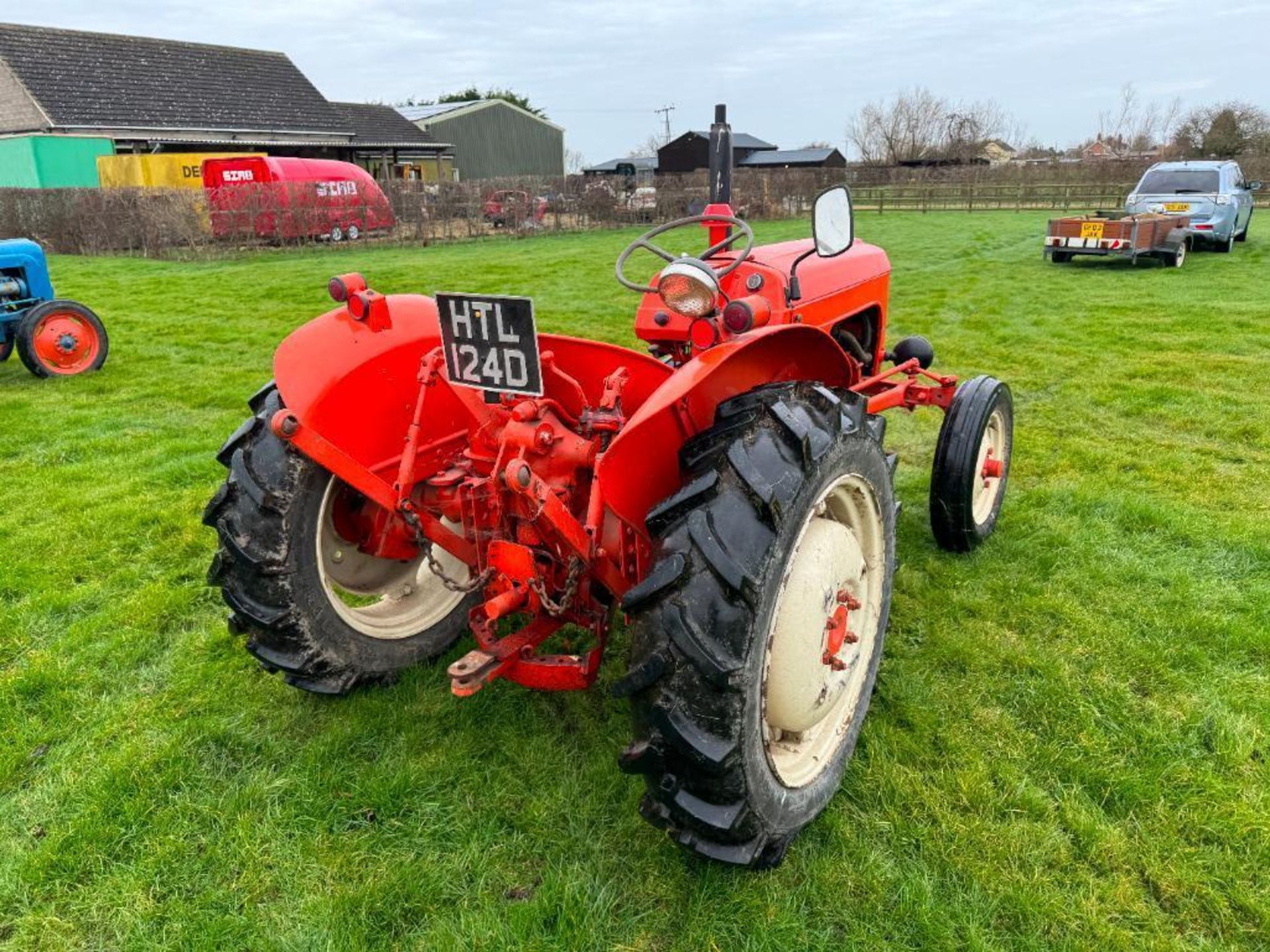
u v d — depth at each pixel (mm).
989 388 3639
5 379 7539
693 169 46375
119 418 6293
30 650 3199
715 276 2178
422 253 19000
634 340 8938
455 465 2494
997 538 3922
